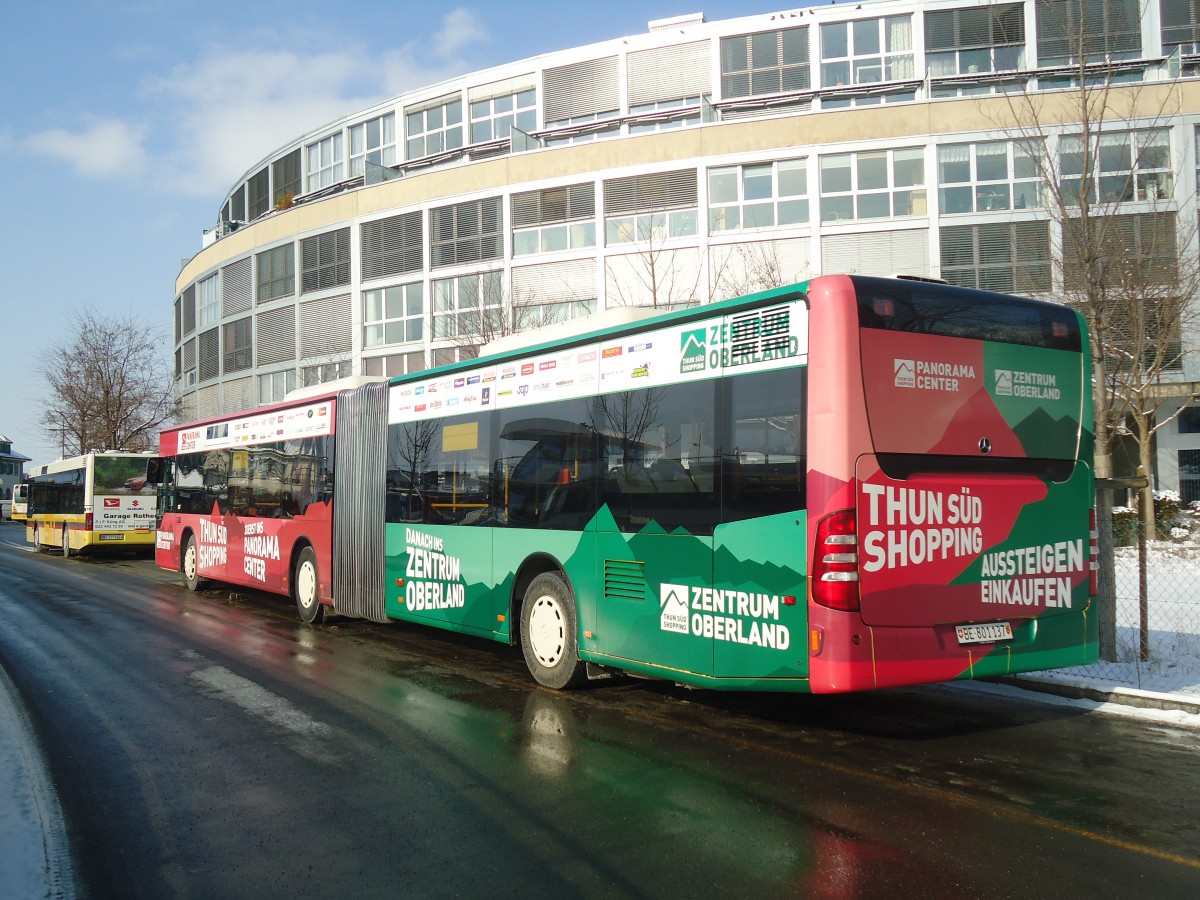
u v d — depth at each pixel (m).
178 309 47.03
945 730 6.35
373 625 12.10
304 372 33.34
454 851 4.22
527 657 8.06
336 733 6.42
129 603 14.81
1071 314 6.41
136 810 4.89
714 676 6.07
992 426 5.94
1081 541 6.30
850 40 29.34
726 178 26.72
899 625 5.44
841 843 4.24
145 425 42.03
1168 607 10.91
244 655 9.74
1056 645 6.11
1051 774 5.30
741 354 6.04
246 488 14.21
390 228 32.22
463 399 9.19
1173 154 22.09
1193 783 5.11
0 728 6.67
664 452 6.62
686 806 4.79
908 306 5.69
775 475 5.70
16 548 33.19
